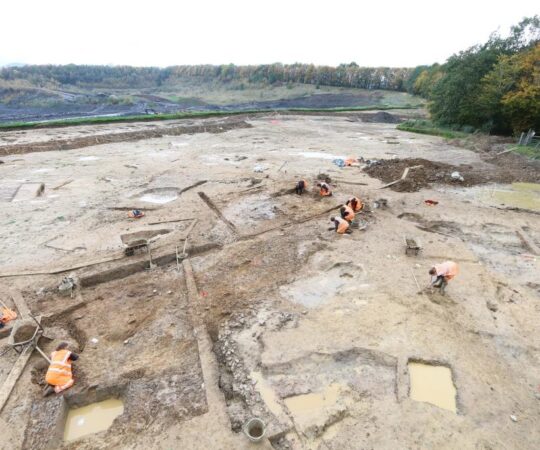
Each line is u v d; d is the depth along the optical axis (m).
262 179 17.09
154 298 8.47
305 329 7.25
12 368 6.37
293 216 12.85
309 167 19.62
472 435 5.20
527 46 29.92
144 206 13.89
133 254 10.22
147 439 5.19
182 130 30.77
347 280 9.01
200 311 7.88
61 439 5.43
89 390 6.00
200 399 5.80
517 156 21.28
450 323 7.41
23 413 5.60
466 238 11.52
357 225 11.96
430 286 8.60
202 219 12.65
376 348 6.72
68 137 26.12
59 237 11.42
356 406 5.70
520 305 8.10
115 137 26.83
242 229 11.96
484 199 14.99
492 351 6.78
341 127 36.16
